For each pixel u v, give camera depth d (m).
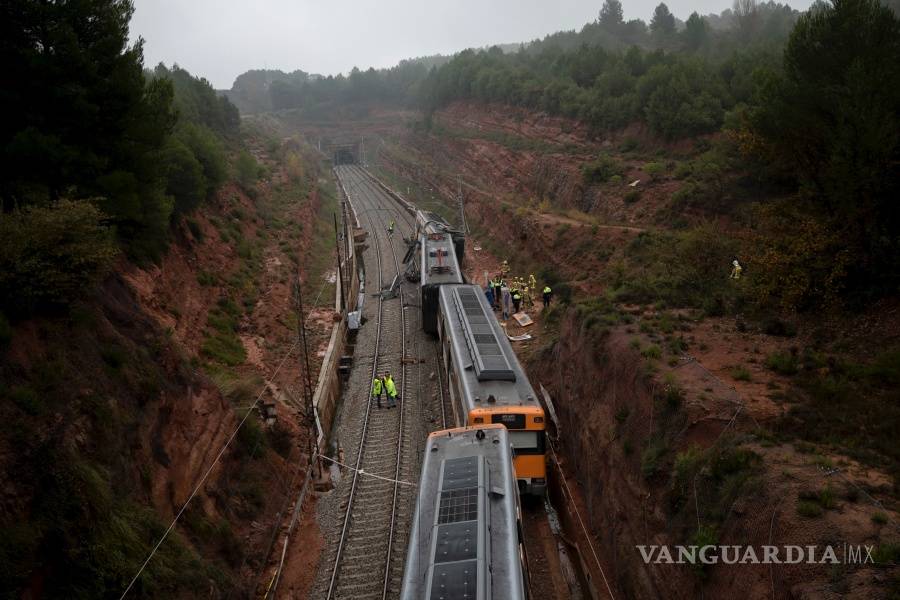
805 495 9.43
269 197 55.06
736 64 54.78
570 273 36.56
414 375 28.41
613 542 14.55
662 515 12.53
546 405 22.78
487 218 56.44
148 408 14.27
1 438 9.85
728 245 23.30
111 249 14.42
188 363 18.06
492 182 67.69
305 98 156.12
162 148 25.03
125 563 10.67
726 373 14.72
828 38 18.50
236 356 25.36
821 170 18.64
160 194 23.75
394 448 22.05
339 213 70.19
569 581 15.84
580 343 20.55
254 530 16.38
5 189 16.38
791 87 18.94
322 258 47.66
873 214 16.47
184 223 29.94
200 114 68.75
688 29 95.50
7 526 9.10
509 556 11.31
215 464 16.33
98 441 11.98
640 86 54.56
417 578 11.00
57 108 18.53
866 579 7.76
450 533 11.46
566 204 48.38
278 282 35.56
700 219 33.06
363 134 137.50
